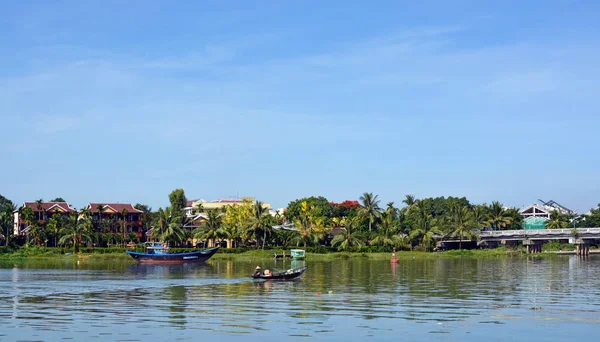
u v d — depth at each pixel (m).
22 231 185.75
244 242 172.25
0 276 88.62
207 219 171.38
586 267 109.31
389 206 177.50
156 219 166.00
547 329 43.69
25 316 48.94
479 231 178.62
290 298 59.78
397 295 62.19
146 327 44.09
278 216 197.12
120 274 92.38
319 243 175.00
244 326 44.50
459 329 43.53
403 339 40.44
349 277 84.94
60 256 151.88
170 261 127.31
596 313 50.28
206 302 56.91
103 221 182.50
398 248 165.88
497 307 53.62
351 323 45.66
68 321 46.50
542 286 71.62
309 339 40.38
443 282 76.75
